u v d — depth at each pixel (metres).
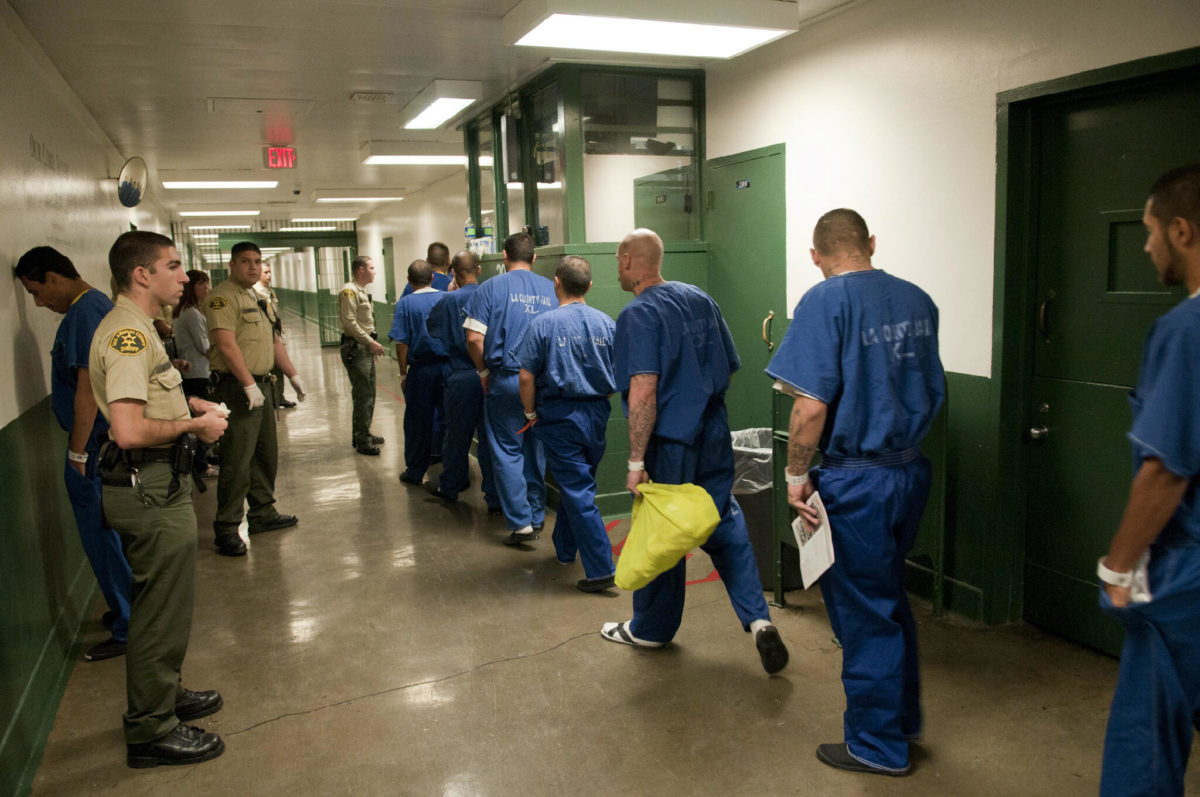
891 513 2.25
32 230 3.56
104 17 3.63
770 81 4.33
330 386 11.34
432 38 4.18
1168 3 2.51
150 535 2.45
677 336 2.80
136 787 2.44
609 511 4.89
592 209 4.90
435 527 4.88
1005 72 3.04
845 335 2.22
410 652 3.24
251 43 4.18
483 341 4.34
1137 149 2.77
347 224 20.41
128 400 2.35
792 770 2.40
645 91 4.89
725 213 4.80
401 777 2.43
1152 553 1.68
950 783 2.32
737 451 3.69
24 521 2.82
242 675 3.09
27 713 2.53
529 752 2.53
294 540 4.70
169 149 7.52
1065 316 3.09
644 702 2.80
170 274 2.52
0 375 2.77
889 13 3.52
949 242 3.34
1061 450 3.16
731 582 2.92
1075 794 2.26
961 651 3.13
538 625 3.46
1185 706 1.67
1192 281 1.65
